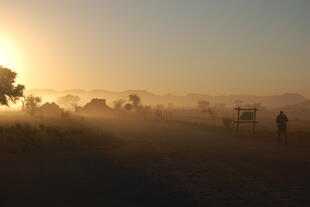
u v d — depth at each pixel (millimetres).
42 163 21484
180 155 25625
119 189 14898
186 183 16156
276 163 22016
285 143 33844
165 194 14094
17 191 14383
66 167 20141
